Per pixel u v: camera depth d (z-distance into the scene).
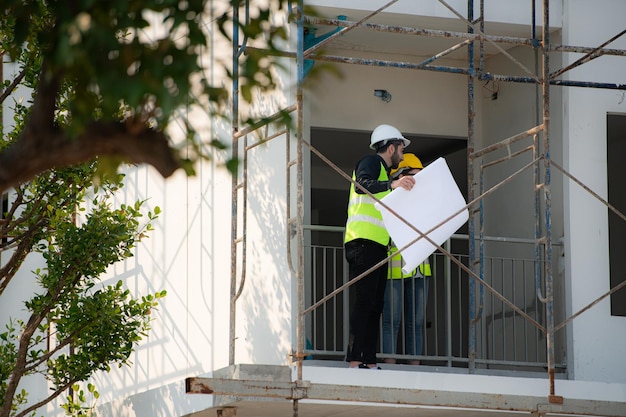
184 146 11.51
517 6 29.19
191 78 11.58
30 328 26.66
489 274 32.12
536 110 30.72
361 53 32.06
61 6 11.26
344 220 41.44
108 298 27.36
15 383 26.28
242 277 24.92
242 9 23.94
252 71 12.28
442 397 24.02
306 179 29.31
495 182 32.44
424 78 32.81
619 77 29.03
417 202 24.55
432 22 29.00
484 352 31.78
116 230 26.59
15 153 11.27
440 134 32.75
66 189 26.34
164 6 11.42
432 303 36.59
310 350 27.16
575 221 28.31
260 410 25.38
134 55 11.24
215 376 24.27
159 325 30.84
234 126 24.80
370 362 24.98
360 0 28.08
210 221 28.67
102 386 33.72
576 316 25.70
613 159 30.72
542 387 25.34
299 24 22.16
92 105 11.27
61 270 26.66
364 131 32.03
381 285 25.25
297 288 23.25
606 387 25.67
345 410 25.17
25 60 25.70
